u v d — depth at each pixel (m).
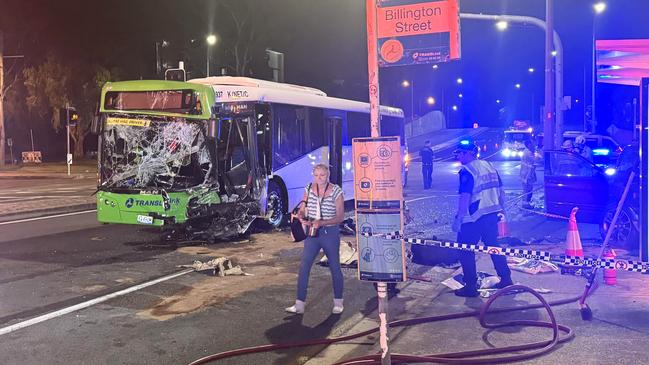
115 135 11.71
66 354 5.51
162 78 19.64
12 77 49.00
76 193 23.45
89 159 56.72
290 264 9.52
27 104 47.88
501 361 5.09
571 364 5.02
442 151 56.25
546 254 6.17
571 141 19.89
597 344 5.48
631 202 9.78
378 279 4.72
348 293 7.63
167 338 5.96
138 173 11.60
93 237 12.15
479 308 6.72
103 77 48.19
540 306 6.66
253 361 5.32
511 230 11.76
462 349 5.46
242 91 12.38
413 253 9.13
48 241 11.69
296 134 14.14
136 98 11.66
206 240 11.62
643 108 6.91
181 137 11.46
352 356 5.42
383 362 4.72
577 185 10.58
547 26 21.52
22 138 60.09
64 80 46.88
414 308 6.88
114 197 11.49
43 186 27.97
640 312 6.41
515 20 21.83
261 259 9.93
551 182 11.09
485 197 7.19
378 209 4.72
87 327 6.32
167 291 7.82
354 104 17.64
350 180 17.30
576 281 7.75
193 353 5.55
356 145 4.79
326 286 8.02
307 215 6.63
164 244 11.36
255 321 6.51
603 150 15.89
